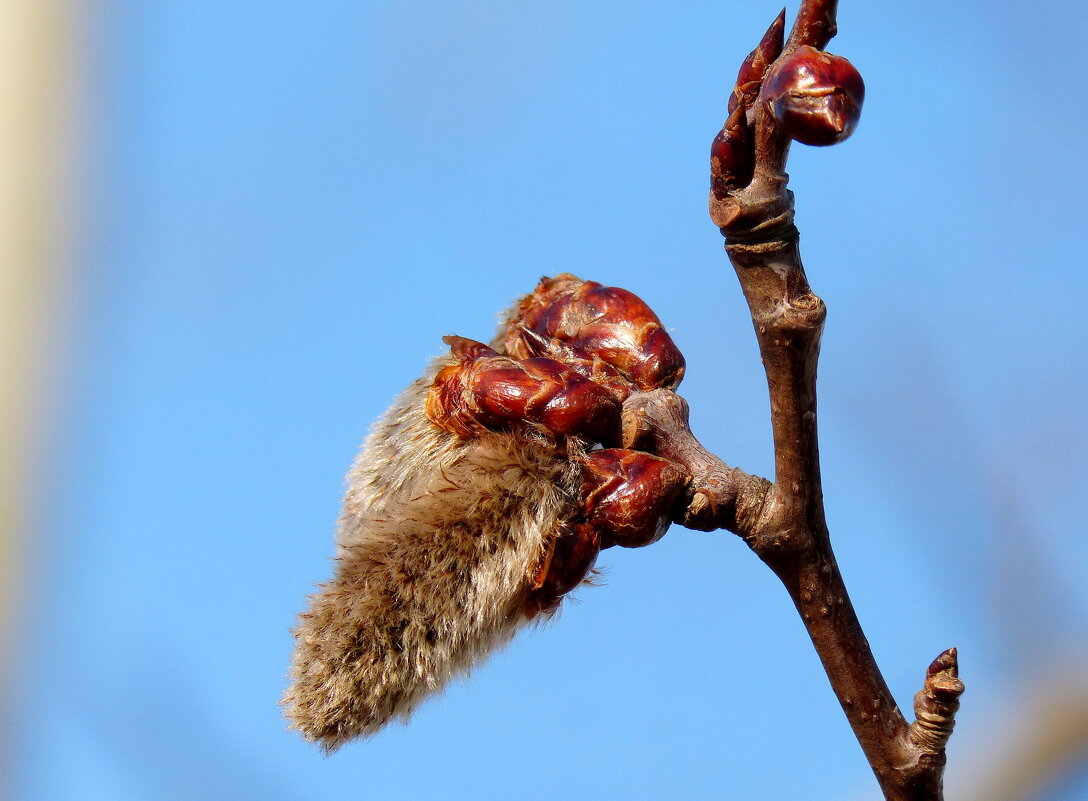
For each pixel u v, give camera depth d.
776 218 0.42
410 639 0.43
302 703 0.43
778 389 0.43
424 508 0.43
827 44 0.42
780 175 0.42
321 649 0.43
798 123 0.41
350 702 0.43
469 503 0.43
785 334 0.43
